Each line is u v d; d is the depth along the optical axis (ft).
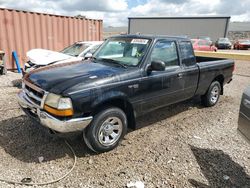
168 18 116.78
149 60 12.82
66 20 33.35
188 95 16.19
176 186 9.30
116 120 11.61
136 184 9.27
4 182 9.00
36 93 10.98
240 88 26.78
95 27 37.27
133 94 12.02
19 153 11.01
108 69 12.04
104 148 11.35
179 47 14.93
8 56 29.58
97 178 9.57
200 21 111.45
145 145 12.42
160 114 17.16
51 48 32.76
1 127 13.51
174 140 13.14
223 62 18.90
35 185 8.96
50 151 11.32
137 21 124.57
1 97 19.30
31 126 13.74
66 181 9.31
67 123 9.81
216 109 18.75
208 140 13.30
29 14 30.01
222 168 10.63
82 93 10.06
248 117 10.13
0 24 28.14
